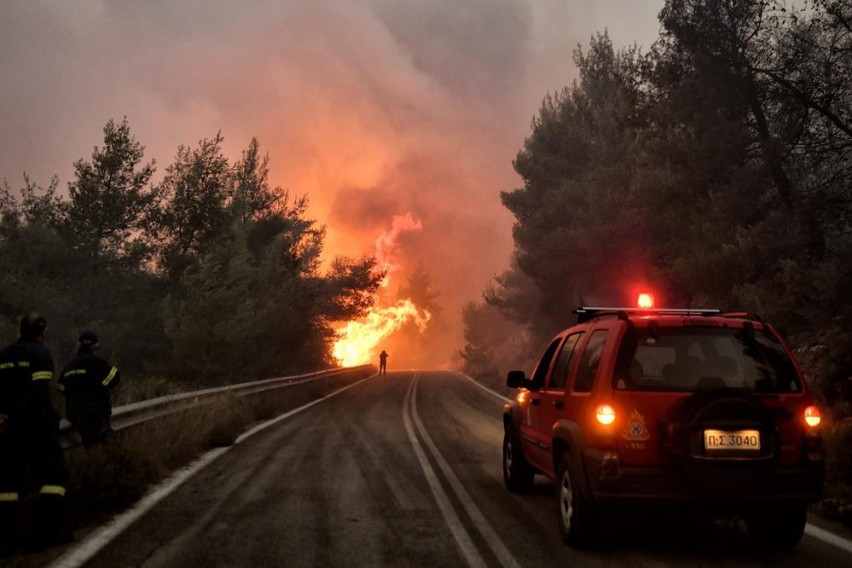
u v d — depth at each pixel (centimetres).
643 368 590
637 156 2091
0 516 555
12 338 1878
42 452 571
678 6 1692
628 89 1912
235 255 2403
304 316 2934
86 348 808
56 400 863
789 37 1504
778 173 1606
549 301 2900
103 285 2275
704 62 1638
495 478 912
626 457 536
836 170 1520
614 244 2138
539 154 3169
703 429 523
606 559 552
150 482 846
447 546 584
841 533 642
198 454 1092
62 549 563
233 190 2997
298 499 762
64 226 2383
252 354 2248
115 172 2453
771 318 1327
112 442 783
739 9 1602
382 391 2938
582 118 2902
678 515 709
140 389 1271
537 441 725
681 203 1778
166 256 2450
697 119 1720
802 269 1341
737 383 568
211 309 2112
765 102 1638
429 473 937
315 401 2362
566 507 603
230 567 522
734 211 1609
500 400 2447
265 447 1184
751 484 521
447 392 2881
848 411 1112
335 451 1139
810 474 533
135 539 595
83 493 695
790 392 558
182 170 2573
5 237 2256
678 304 1894
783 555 570
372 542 594
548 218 2809
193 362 2041
